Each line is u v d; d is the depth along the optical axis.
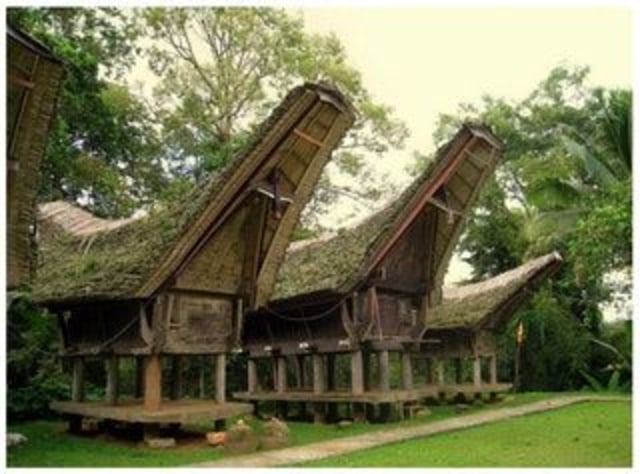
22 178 9.48
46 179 18.44
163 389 19.27
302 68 22.53
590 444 10.44
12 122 8.95
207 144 22.83
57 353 14.38
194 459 9.80
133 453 10.36
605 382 22.88
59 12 18.69
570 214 16.17
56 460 9.73
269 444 10.75
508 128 25.77
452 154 13.90
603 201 14.01
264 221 12.15
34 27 15.00
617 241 12.05
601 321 23.62
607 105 15.08
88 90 17.61
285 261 16.25
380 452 10.21
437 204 14.39
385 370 14.38
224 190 11.20
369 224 15.08
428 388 16.92
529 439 11.26
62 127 16.67
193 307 11.73
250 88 23.31
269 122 11.01
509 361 23.50
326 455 10.03
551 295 23.47
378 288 14.70
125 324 11.77
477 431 12.55
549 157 23.98
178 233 11.12
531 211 24.12
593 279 17.39
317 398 14.62
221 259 11.99
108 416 11.31
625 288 23.25
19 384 15.22
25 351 14.79
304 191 12.11
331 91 10.93
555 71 26.20
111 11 20.56
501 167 25.56
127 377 19.77
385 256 14.38
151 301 11.36
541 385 23.16
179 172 23.73
